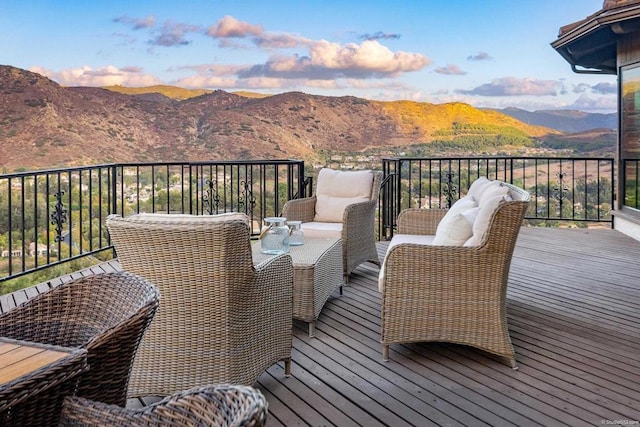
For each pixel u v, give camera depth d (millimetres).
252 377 2326
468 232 2842
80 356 1145
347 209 4266
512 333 3203
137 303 1462
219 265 2127
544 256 5461
